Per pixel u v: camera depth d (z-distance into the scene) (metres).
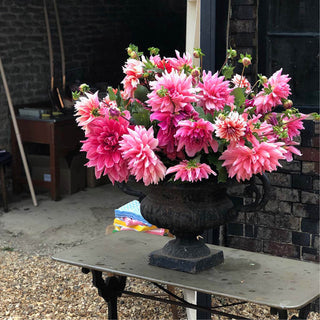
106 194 7.29
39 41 7.71
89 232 6.11
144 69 3.17
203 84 3.07
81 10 8.28
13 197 7.18
